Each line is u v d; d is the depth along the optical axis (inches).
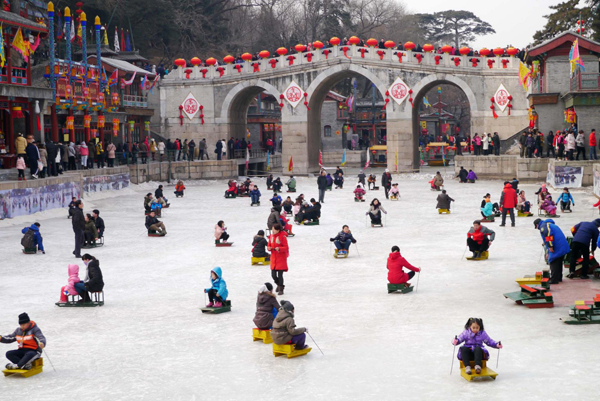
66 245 980.6
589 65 1802.4
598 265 677.3
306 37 3811.5
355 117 3373.5
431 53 2292.1
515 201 1049.5
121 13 2805.1
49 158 1428.4
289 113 2386.8
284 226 1042.1
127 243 1000.2
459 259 806.5
